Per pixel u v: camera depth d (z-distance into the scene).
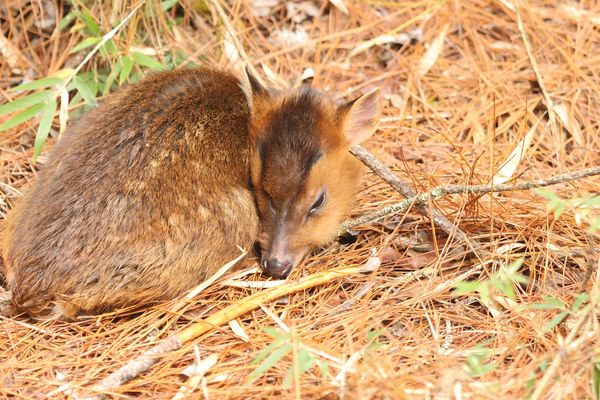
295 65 8.55
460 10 8.89
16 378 5.26
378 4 9.02
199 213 5.89
